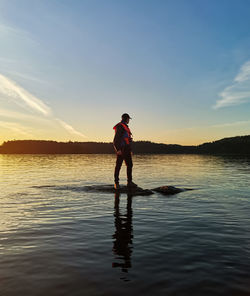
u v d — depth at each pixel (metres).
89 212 4.24
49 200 5.32
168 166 16.59
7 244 2.69
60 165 18.50
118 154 6.64
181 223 3.56
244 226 3.41
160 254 2.42
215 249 2.55
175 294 1.71
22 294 1.71
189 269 2.09
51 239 2.86
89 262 2.23
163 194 6.22
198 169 13.97
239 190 6.73
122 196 5.88
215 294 1.72
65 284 1.84
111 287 1.80
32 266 2.15
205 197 5.72
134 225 3.46
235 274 2.01
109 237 2.94
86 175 11.09
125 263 2.21
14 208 4.51
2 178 9.79
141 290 1.76
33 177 10.19
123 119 6.83
